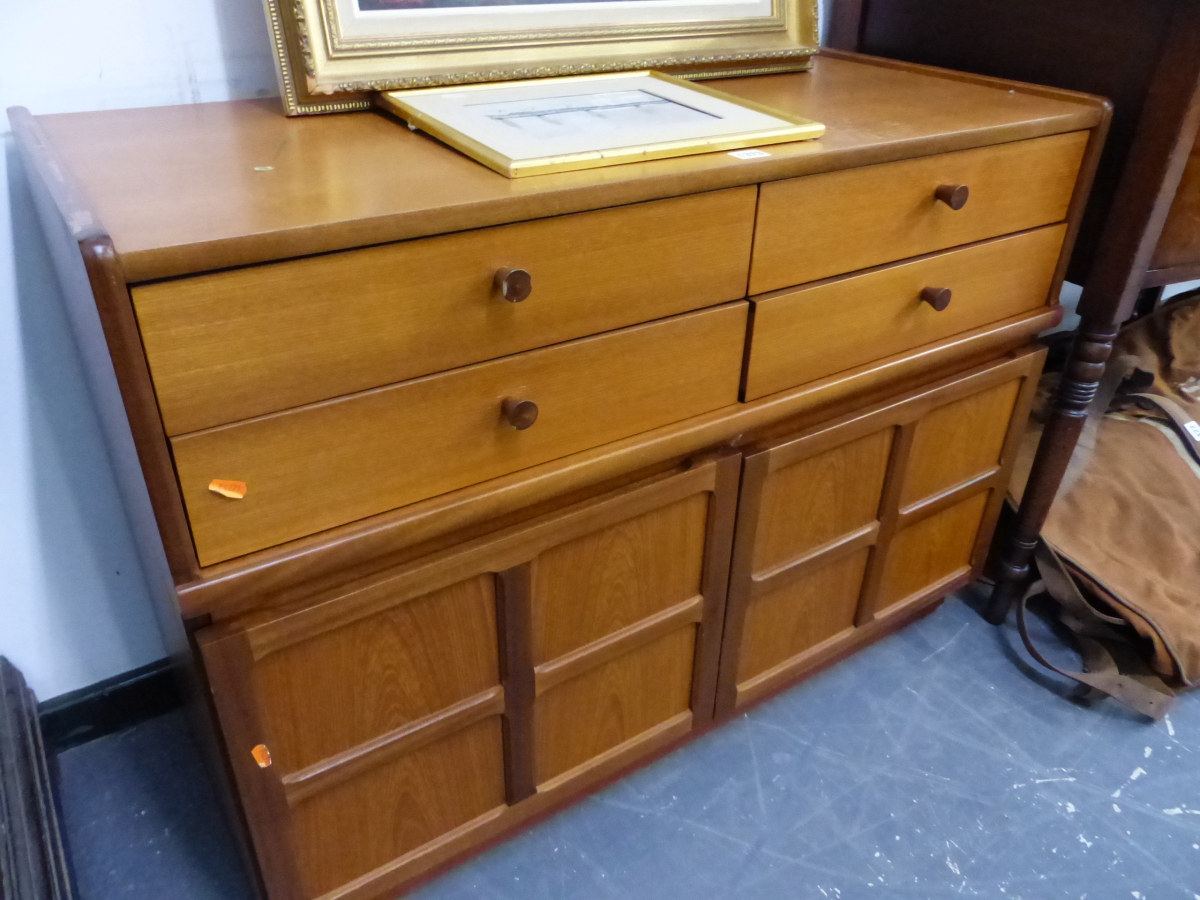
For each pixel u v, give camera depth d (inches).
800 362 34.8
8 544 40.3
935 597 50.5
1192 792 44.5
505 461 29.0
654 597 36.7
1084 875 40.5
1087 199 41.2
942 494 45.4
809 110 36.1
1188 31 35.3
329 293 23.2
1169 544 52.3
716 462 34.4
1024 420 46.7
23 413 38.0
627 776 44.7
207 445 23.2
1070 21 40.1
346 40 32.8
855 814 43.0
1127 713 48.9
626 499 32.5
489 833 37.8
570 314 27.8
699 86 36.2
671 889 39.6
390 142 30.2
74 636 44.1
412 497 27.6
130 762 45.1
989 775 45.1
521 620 32.5
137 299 20.6
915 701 49.3
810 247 32.3
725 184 28.5
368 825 33.8
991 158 35.5
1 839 33.4
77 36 33.5
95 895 38.9
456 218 23.9
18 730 39.8
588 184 25.8
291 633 27.0
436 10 34.3
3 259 35.0
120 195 24.2
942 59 46.6
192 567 24.5
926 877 40.3
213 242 20.8
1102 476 54.8
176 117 33.4
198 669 27.0
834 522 41.4
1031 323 41.9
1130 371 58.0
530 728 35.9
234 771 28.6
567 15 36.9
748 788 44.2
